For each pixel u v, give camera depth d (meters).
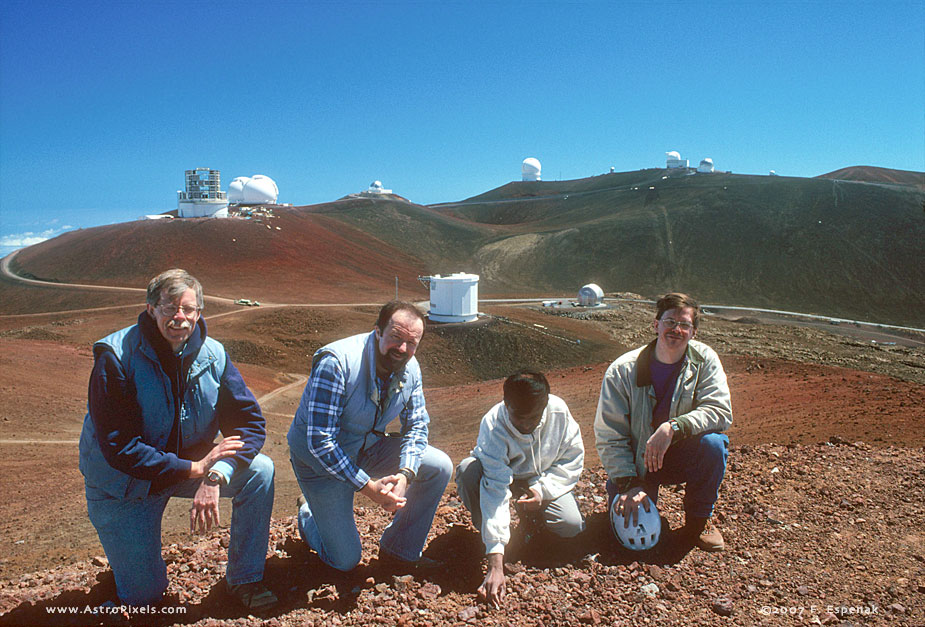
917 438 6.37
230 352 65.06
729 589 3.46
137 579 3.31
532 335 76.44
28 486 10.68
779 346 65.81
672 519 4.52
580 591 3.45
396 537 3.85
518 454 3.93
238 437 3.38
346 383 3.44
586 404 16.42
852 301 131.25
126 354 3.03
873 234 149.88
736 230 160.12
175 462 3.13
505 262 162.38
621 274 150.25
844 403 9.37
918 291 131.88
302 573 3.84
